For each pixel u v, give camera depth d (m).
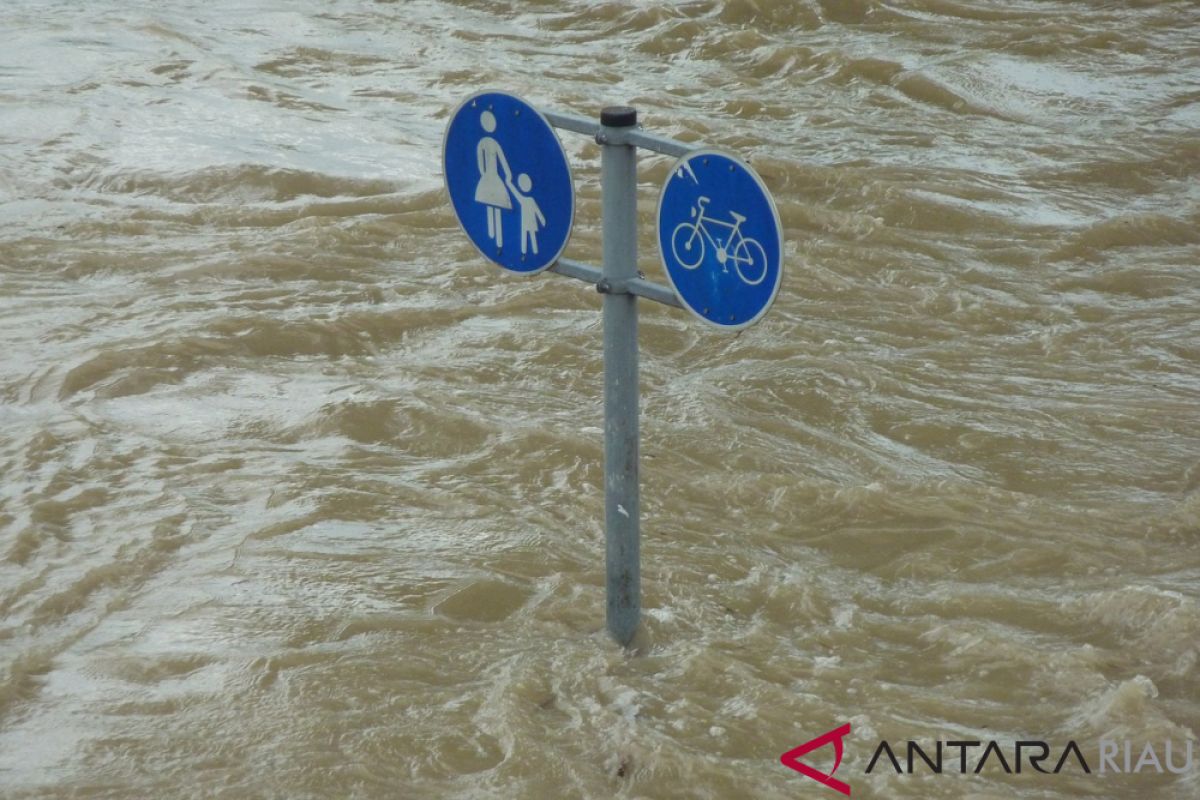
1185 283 24.11
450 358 20.48
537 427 17.98
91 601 14.10
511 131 12.46
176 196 27.59
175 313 21.70
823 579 14.76
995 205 28.12
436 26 41.28
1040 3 44.34
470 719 12.21
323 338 21.03
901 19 42.47
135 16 39.97
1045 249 25.80
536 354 20.67
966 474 17.31
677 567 14.80
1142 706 12.27
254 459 17.23
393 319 21.70
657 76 37.47
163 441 17.64
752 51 39.12
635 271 12.34
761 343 21.20
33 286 22.80
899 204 27.77
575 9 42.72
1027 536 15.60
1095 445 18.05
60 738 11.93
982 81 36.62
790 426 18.38
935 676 13.03
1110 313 22.86
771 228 10.92
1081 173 30.16
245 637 13.44
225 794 11.23
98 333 20.88
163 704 12.38
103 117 31.53
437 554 15.09
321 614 13.84
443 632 13.59
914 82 36.25
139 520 15.66
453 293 23.08
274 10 42.19
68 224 25.50
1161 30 41.31
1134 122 33.69
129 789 11.29
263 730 12.02
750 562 15.01
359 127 32.03
